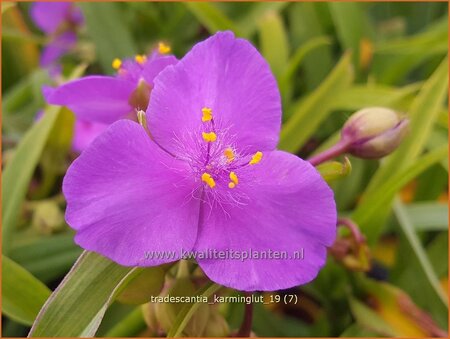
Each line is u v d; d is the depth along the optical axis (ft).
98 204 0.18
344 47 0.41
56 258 0.31
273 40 0.39
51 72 0.39
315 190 0.19
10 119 0.37
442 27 0.42
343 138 0.25
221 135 0.21
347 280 0.31
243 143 0.21
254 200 0.20
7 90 0.44
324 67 0.42
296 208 0.19
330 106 0.33
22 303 0.26
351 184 0.36
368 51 0.41
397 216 0.31
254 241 0.19
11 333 0.32
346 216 0.34
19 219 0.33
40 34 0.49
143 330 0.29
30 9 0.48
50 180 0.36
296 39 0.43
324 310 0.34
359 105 0.36
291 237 0.19
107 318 0.31
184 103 0.20
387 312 0.29
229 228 0.20
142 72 0.23
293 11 0.43
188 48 0.46
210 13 0.39
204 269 0.19
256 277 0.19
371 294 0.31
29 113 0.39
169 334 0.21
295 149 0.33
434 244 0.34
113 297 0.20
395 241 0.37
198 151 0.20
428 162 0.29
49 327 0.20
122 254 0.18
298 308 0.36
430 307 0.32
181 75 0.20
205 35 0.47
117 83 0.23
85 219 0.18
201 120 0.20
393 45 0.40
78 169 0.18
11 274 0.25
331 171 0.24
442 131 0.37
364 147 0.25
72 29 0.46
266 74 0.21
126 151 0.19
